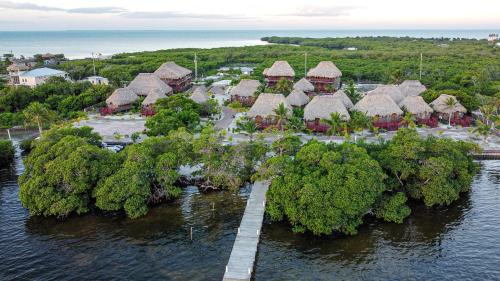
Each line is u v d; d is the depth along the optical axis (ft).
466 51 582.76
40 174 157.79
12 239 139.44
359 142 178.19
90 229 146.20
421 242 137.18
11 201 169.17
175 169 171.53
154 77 332.60
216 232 144.15
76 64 501.56
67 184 153.28
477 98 286.87
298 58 540.52
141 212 153.07
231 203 165.58
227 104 326.24
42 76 406.21
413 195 162.30
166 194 165.27
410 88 319.06
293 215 139.33
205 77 475.72
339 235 141.69
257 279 118.42
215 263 125.80
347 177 140.77
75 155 155.02
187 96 307.78
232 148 170.40
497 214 154.92
